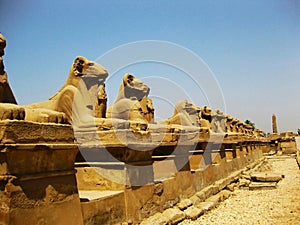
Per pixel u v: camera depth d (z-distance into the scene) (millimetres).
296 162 32031
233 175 17469
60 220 5535
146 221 8312
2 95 5730
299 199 12797
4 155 4789
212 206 11781
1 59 5836
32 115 5680
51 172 5512
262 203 12586
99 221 6684
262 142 42188
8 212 4703
